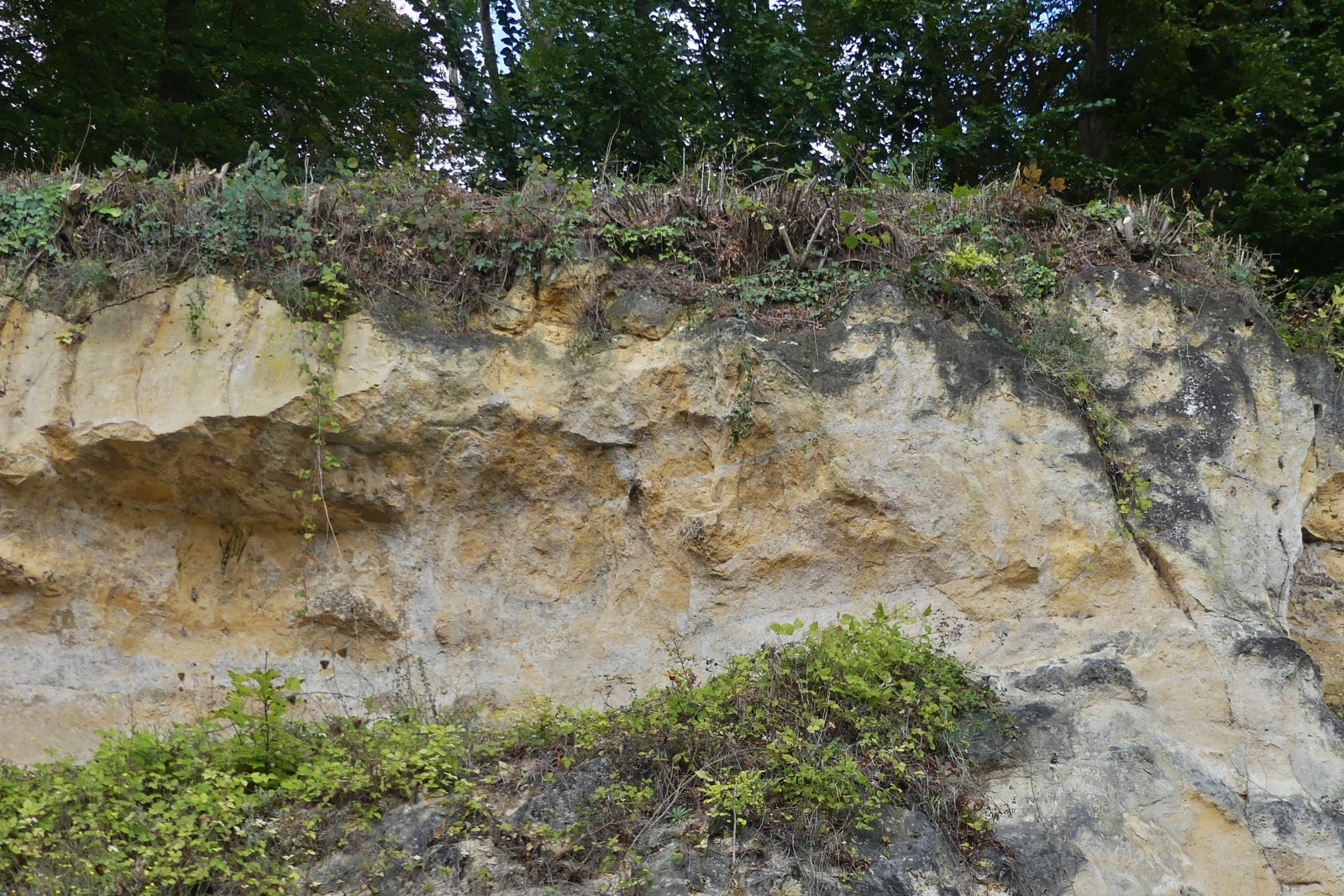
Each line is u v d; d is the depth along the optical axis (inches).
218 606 252.2
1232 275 281.3
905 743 207.3
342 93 474.3
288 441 244.5
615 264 264.7
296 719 243.0
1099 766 214.7
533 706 240.7
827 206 271.1
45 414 239.0
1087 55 490.6
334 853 191.8
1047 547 243.6
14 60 427.5
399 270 257.0
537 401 251.6
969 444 249.1
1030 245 280.5
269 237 252.8
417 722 228.7
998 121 442.9
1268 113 427.8
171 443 240.8
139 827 190.5
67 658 241.4
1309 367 296.2
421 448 249.0
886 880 185.9
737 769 201.9
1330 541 296.7
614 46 449.4
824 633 226.1
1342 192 419.2
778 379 250.4
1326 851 211.9
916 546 246.4
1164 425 255.8
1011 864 196.4
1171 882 202.8
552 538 255.3
